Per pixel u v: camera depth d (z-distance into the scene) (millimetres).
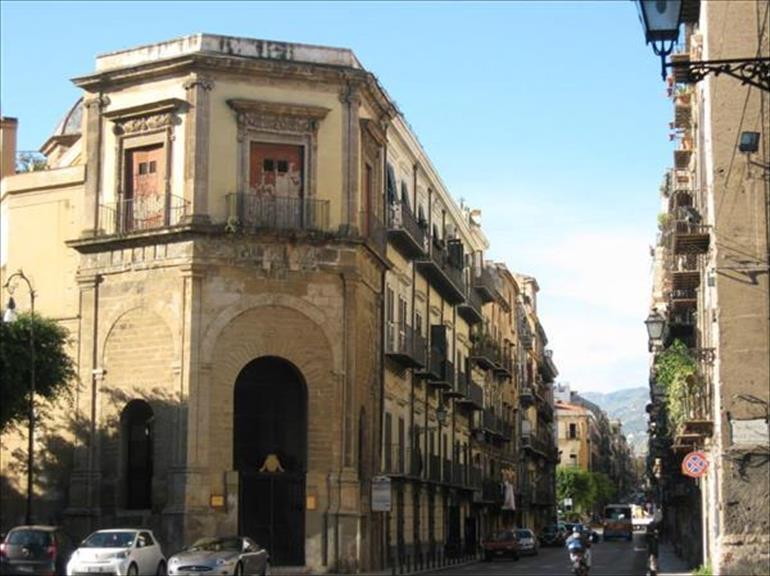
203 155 39875
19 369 36375
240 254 39875
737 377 26969
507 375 80188
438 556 55531
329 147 41375
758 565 26297
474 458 68250
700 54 29609
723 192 27406
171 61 40250
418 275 53125
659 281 61188
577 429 162500
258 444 40438
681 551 55594
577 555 34562
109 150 41594
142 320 40188
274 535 39656
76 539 39938
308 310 40344
